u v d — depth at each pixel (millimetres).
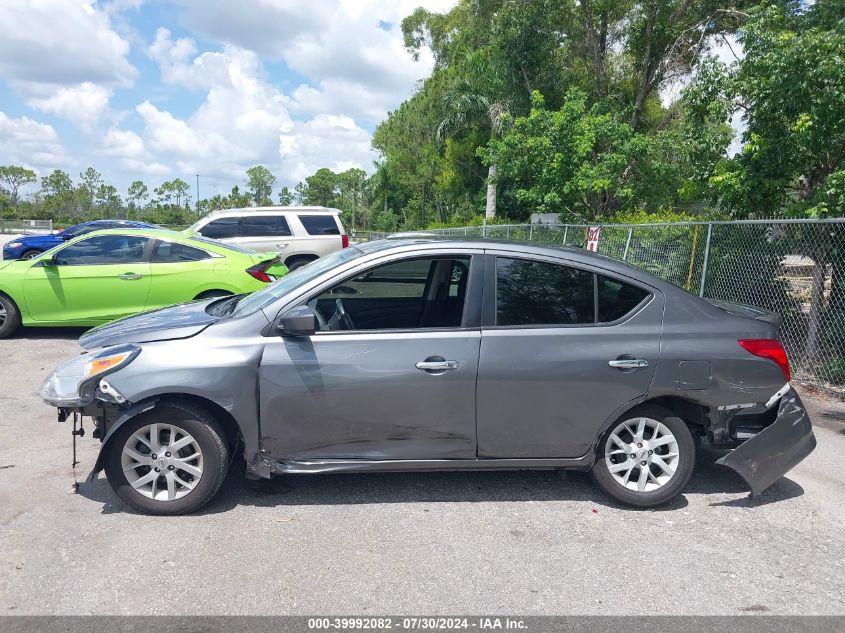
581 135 17203
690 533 4125
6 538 3830
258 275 9352
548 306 4363
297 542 3861
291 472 4207
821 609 3309
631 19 23891
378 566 3609
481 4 27359
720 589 3479
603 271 4434
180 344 4129
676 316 4402
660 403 4516
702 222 9117
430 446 4273
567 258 4441
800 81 8594
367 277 4410
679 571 3654
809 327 8258
